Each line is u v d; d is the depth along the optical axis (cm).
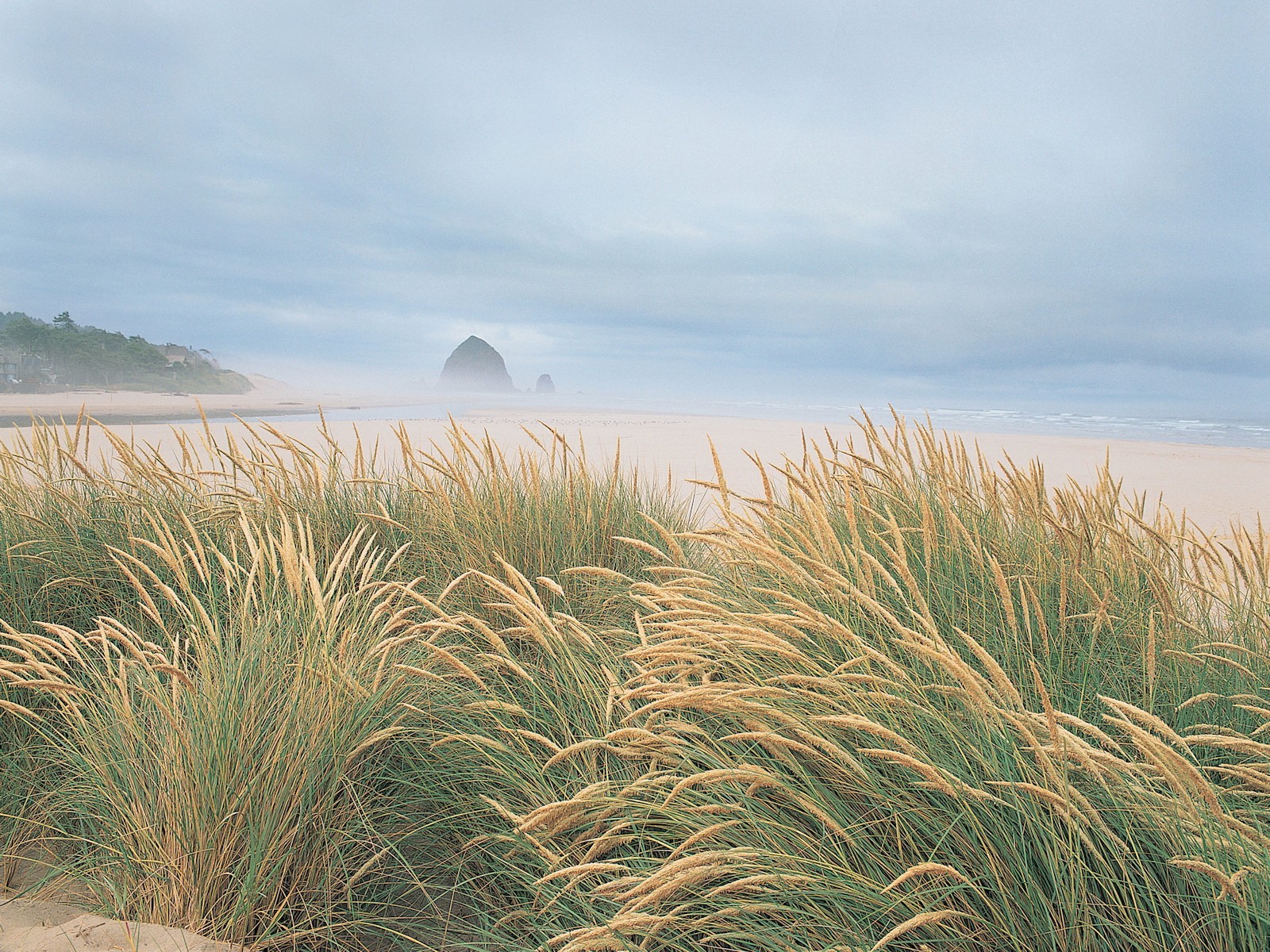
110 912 210
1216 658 235
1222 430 3972
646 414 5200
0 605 341
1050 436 2992
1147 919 155
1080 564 261
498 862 229
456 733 243
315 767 221
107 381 12050
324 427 477
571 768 235
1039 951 157
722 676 231
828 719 162
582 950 171
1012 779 173
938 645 176
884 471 336
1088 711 219
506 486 444
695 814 195
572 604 370
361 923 206
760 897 178
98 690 271
